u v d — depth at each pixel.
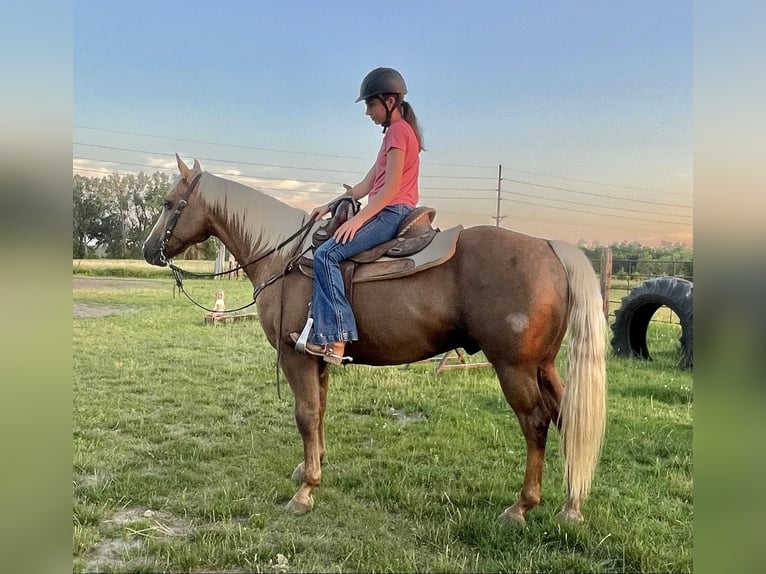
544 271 2.25
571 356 2.23
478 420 3.91
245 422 3.86
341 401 4.35
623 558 2.22
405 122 2.53
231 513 2.57
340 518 2.53
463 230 2.49
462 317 2.36
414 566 2.16
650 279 5.80
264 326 2.71
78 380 4.76
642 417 3.92
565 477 2.43
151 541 2.32
